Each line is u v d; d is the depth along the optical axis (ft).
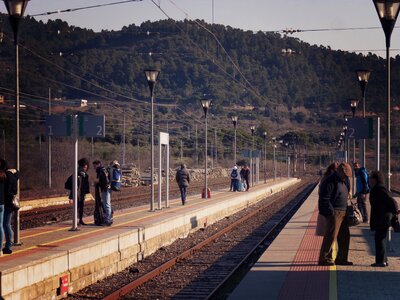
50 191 168.66
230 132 430.20
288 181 306.96
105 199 73.15
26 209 122.52
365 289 44.93
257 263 57.41
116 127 359.87
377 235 54.44
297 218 106.93
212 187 225.56
